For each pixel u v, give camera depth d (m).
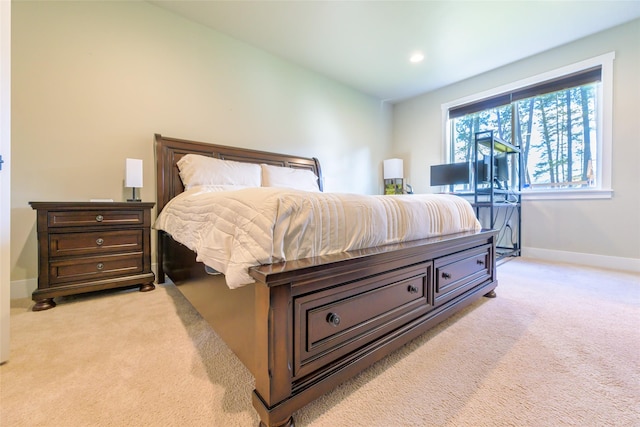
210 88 2.72
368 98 4.30
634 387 0.95
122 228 1.93
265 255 0.81
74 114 2.06
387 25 2.62
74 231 1.76
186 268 1.60
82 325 1.44
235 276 0.82
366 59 3.26
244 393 0.93
